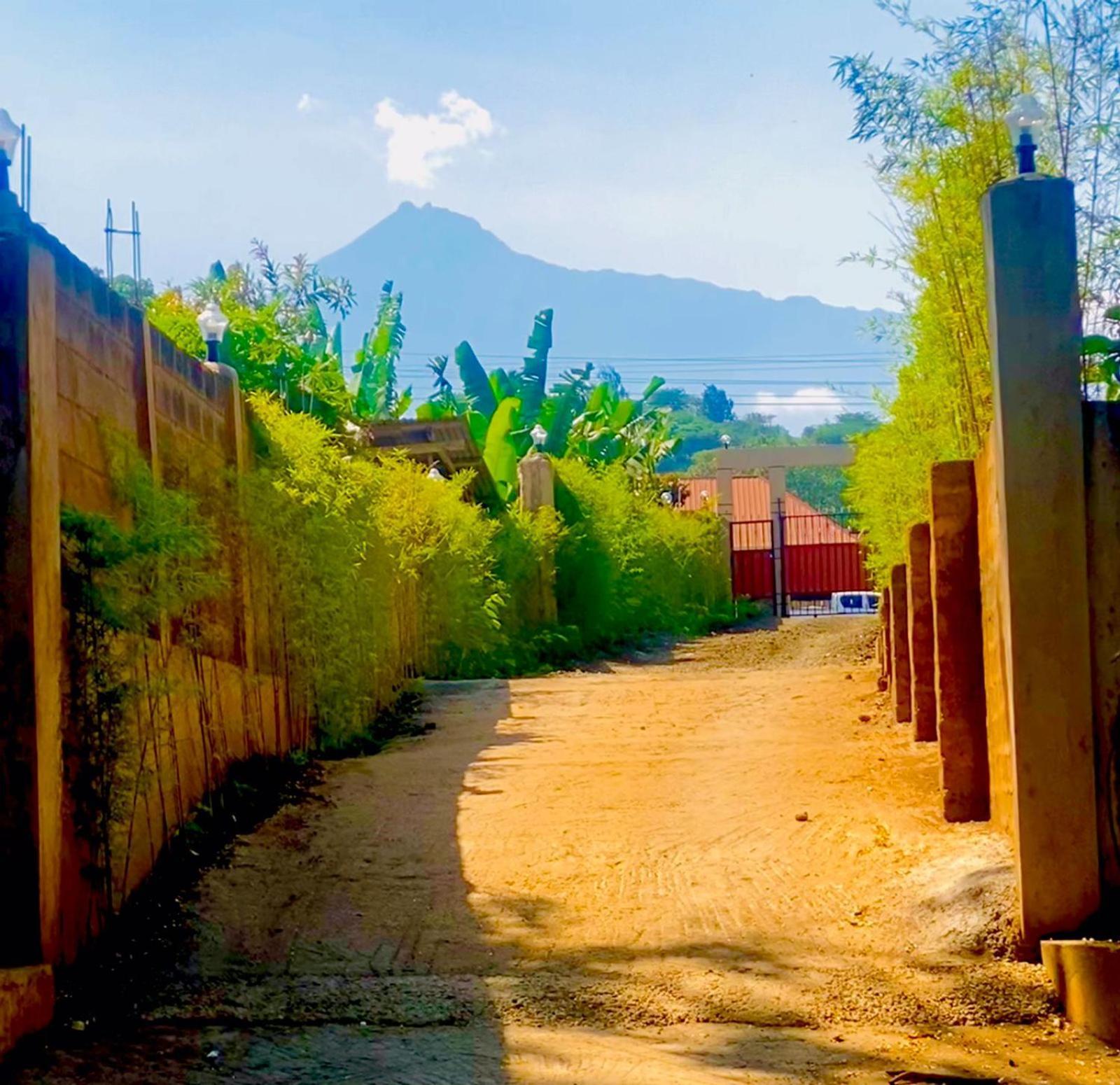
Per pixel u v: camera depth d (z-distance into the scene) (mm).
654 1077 4664
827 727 11203
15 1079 4523
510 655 20031
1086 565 5742
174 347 8227
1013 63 8062
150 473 7238
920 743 9625
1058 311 5785
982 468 7008
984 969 5617
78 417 6344
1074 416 5762
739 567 40625
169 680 6914
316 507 10602
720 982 5578
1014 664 5762
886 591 13039
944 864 6547
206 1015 5305
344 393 14352
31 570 5219
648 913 6516
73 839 5719
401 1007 5387
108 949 5910
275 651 10102
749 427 98875
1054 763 5719
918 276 9586
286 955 6031
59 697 5484
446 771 9906
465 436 19422
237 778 8781
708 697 13703
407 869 7297
